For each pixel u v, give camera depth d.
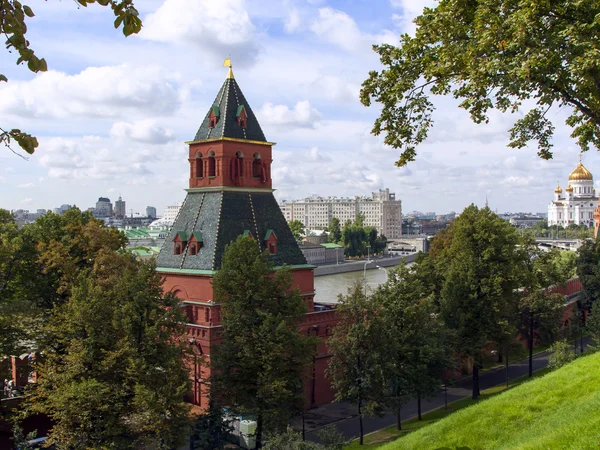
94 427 40.09
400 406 54.38
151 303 43.69
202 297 60.75
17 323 49.28
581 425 23.28
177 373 43.47
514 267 67.50
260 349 46.47
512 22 21.36
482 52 22.86
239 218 65.12
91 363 41.88
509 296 69.12
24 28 11.86
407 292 58.28
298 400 49.41
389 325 55.12
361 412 52.41
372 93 27.66
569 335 92.62
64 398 38.44
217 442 46.38
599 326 82.38
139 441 44.12
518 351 72.31
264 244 65.75
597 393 27.39
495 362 91.12
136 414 41.72
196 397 59.47
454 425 31.56
